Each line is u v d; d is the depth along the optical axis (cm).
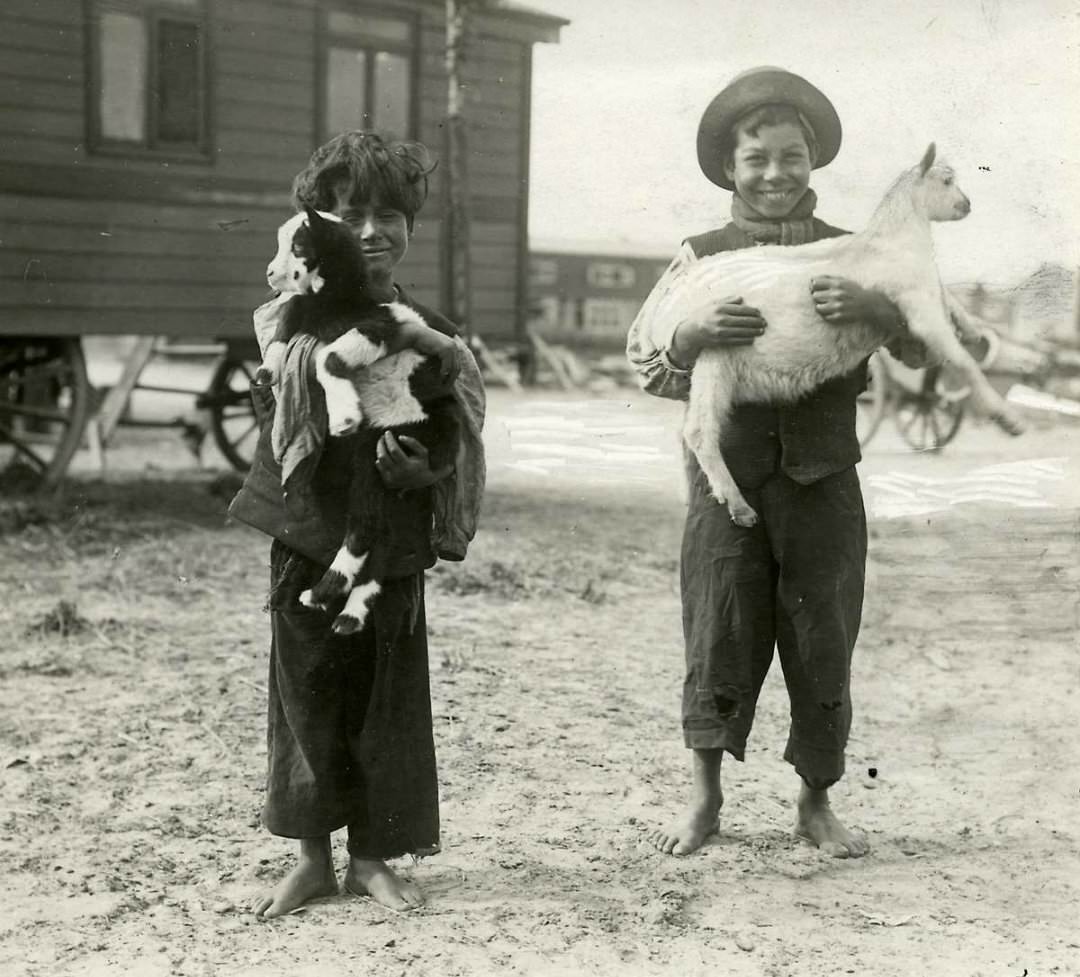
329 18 1015
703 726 388
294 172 1023
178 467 1257
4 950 324
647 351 381
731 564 379
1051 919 346
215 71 977
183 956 320
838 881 373
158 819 418
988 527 811
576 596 753
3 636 649
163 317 981
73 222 941
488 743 495
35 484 1030
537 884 367
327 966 314
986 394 389
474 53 1063
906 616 688
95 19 931
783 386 364
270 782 346
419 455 310
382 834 345
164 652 626
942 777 469
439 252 1076
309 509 321
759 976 310
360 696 339
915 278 360
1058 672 605
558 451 658
